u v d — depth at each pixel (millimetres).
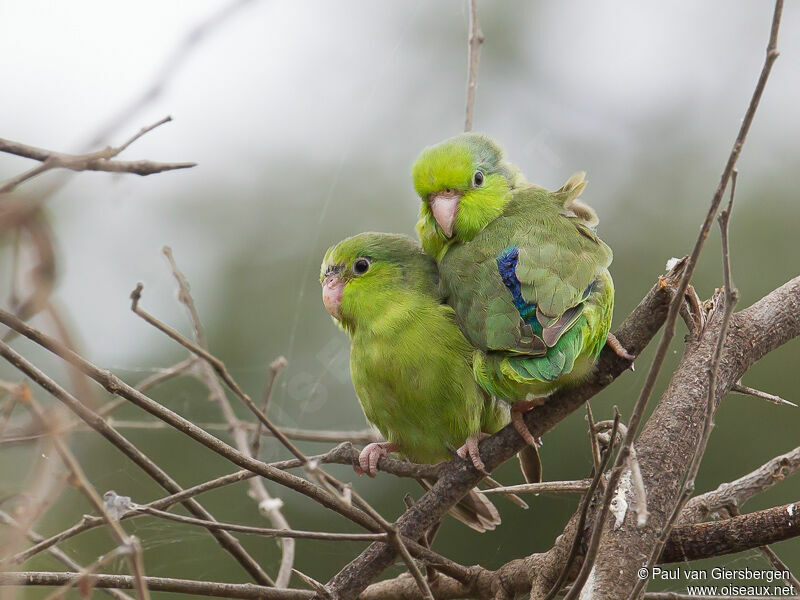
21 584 6305
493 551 13234
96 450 12031
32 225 4652
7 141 4680
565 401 7898
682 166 15531
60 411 5812
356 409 14852
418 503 7738
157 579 6496
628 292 14805
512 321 8125
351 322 9727
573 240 8594
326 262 9922
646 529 6883
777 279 14523
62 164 4586
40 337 5047
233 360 14930
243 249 15586
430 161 9594
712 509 7750
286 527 8789
